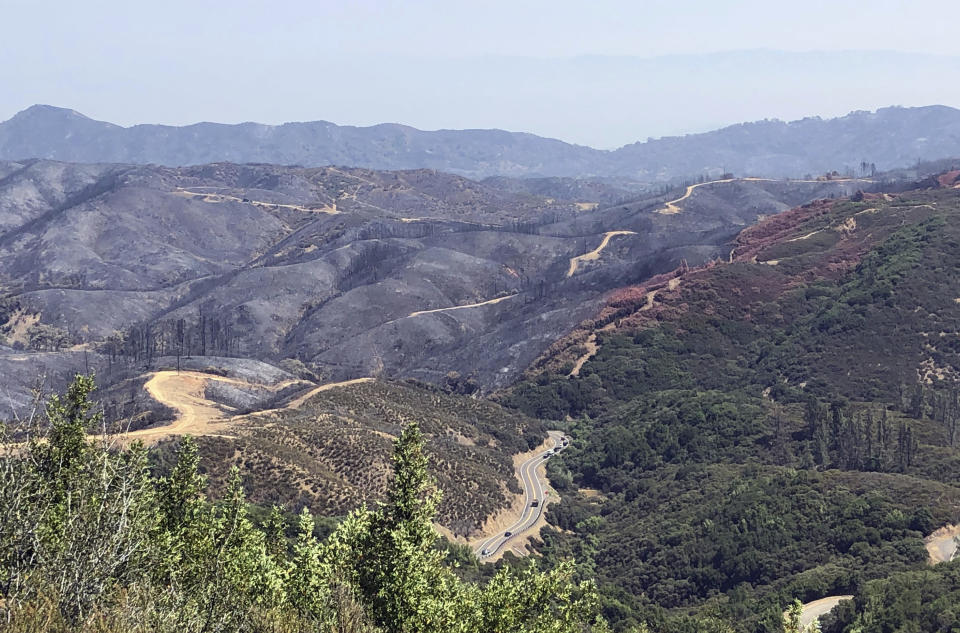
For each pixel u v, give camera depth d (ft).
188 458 107.24
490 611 90.84
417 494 94.02
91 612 61.98
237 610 73.87
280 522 109.40
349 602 83.25
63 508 70.79
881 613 202.49
